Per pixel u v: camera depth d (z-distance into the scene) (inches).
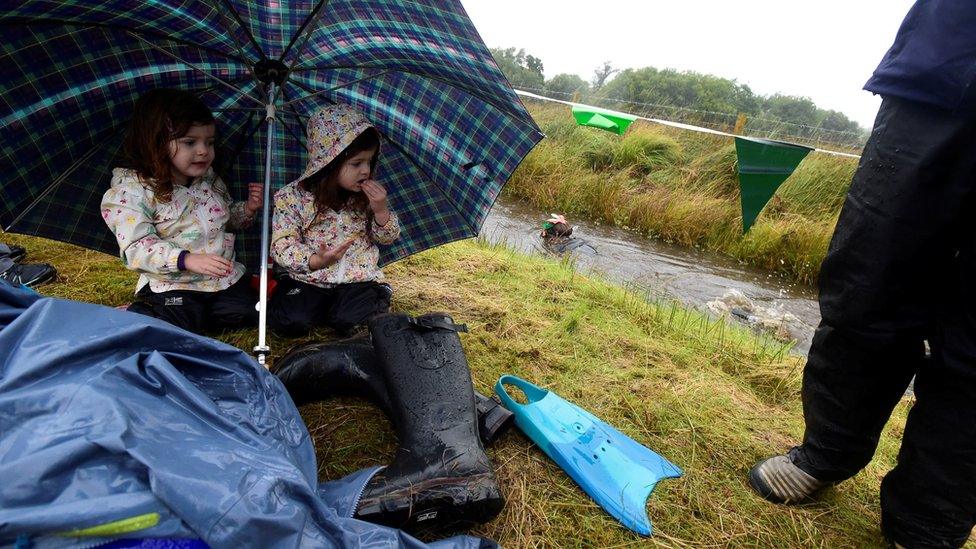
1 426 37.6
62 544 33.9
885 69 51.4
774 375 103.8
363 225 93.3
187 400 44.9
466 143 83.6
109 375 42.1
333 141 81.7
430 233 98.0
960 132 44.8
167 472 36.9
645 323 121.3
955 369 51.0
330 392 75.4
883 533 65.2
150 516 35.8
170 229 81.3
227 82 81.0
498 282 130.0
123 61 73.2
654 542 61.2
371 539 43.9
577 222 297.6
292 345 88.3
